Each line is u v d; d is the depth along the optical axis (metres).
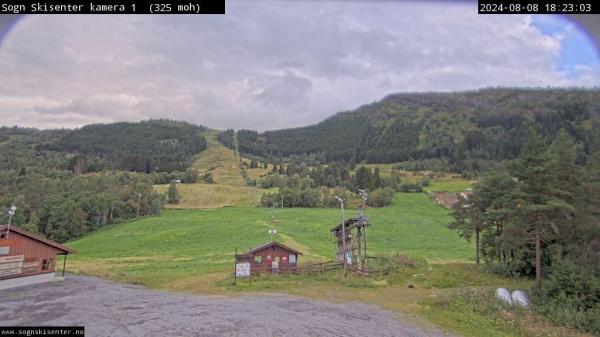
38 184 140.00
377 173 167.88
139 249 73.00
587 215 32.53
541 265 38.62
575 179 33.44
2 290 32.41
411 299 30.88
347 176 195.12
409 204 134.62
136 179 174.12
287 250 44.75
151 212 132.50
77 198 115.06
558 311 26.55
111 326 20.50
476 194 49.06
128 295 30.78
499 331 22.89
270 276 40.94
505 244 35.84
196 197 160.75
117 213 125.12
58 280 38.62
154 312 24.09
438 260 57.22
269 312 24.89
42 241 37.56
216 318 22.72
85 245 81.88
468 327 23.36
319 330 21.02
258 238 77.38
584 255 33.00
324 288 35.50
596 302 27.52
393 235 82.25
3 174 153.50
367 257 50.41
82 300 27.88
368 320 24.00
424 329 22.56
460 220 53.38
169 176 197.88
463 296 30.31
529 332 22.97
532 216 32.34
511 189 38.00
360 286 36.12
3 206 107.19
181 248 72.19
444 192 153.62
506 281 38.22
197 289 35.53
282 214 115.81
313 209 130.25
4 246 34.00
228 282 38.47
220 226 93.81
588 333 23.73
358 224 47.22
